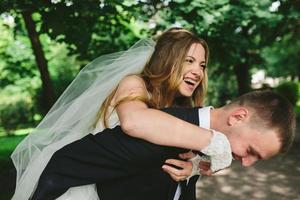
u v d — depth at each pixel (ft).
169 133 4.54
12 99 57.57
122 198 5.13
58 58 53.57
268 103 4.69
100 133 5.04
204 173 5.18
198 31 18.75
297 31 36.99
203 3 18.35
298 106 70.90
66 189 4.93
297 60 82.23
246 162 4.82
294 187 21.22
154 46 6.37
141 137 4.60
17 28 25.30
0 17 19.39
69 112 6.04
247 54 35.35
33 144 6.17
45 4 16.19
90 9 16.22
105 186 5.22
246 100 4.85
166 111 5.04
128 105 4.88
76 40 17.87
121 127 4.71
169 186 5.17
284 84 69.77
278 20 23.15
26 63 30.42
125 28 21.27
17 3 16.20
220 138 4.60
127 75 5.75
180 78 5.88
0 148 31.99
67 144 5.44
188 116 4.99
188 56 5.98
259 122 4.63
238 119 4.77
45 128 6.21
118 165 4.82
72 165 4.97
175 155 4.91
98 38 22.82
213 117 5.02
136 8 17.71
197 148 4.59
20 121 58.18
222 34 21.29
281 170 24.71
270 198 19.45
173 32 6.19
